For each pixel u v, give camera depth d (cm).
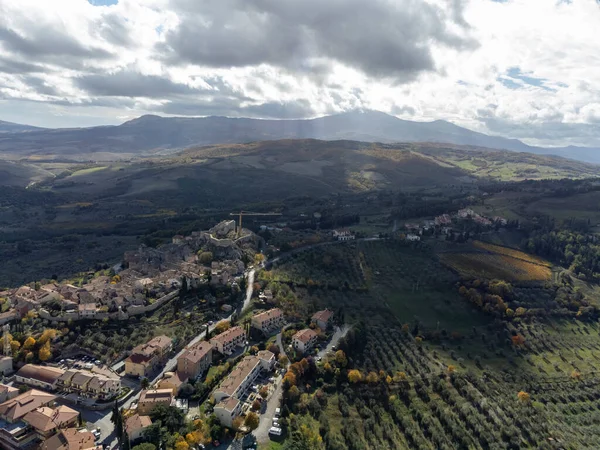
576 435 15850
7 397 14525
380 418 15725
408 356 19638
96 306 19675
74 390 15250
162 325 19588
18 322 18638
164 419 13638
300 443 13262
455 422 15838
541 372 19775
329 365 17950
